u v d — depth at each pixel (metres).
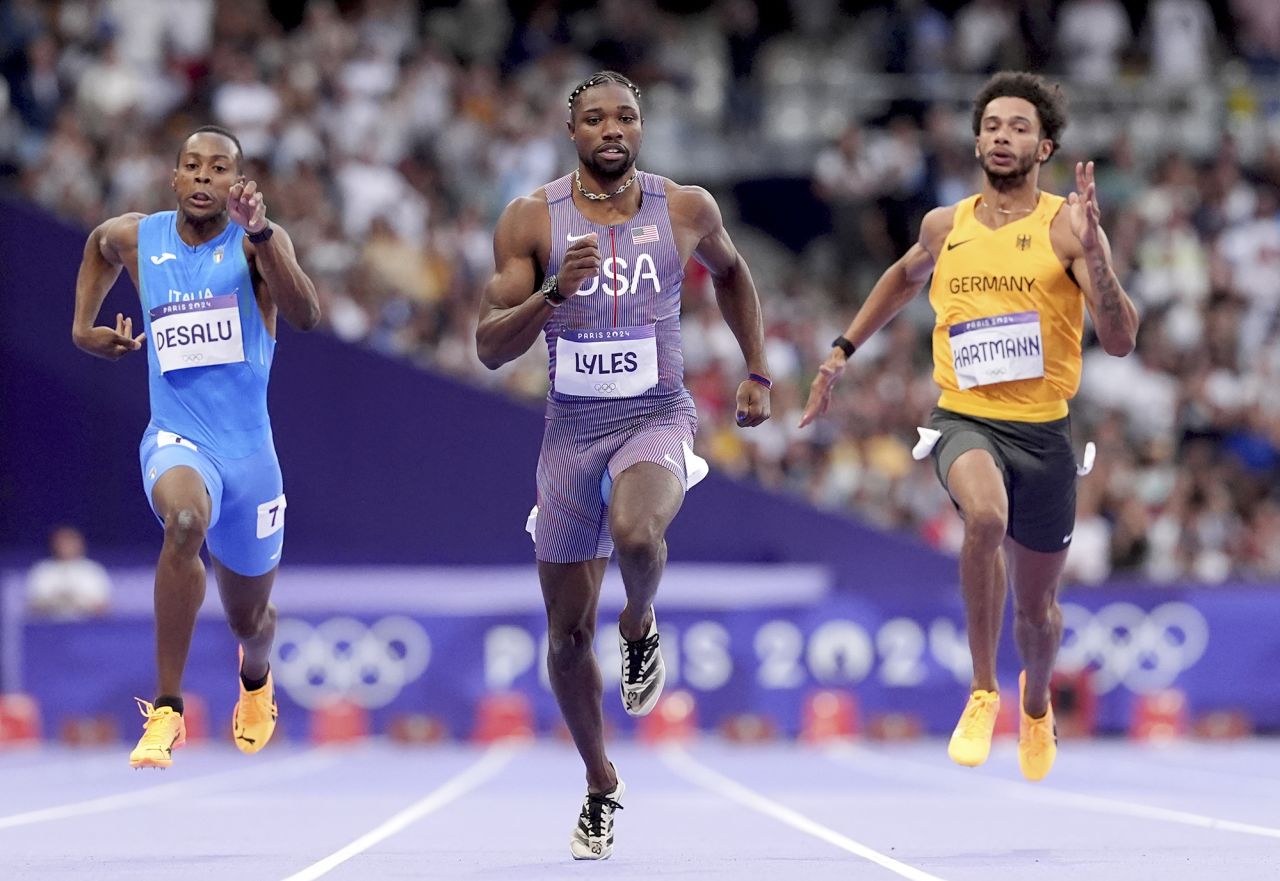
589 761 19.20
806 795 29.62
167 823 24.16
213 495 20.56
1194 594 46.91
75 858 18.98
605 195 19.08
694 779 33.69
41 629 45.16
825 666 46.12
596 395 18.75
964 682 46.28
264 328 21.45
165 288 21.16
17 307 49.34
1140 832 22.31
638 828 23.25
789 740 45.72
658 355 19.02
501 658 45.81
